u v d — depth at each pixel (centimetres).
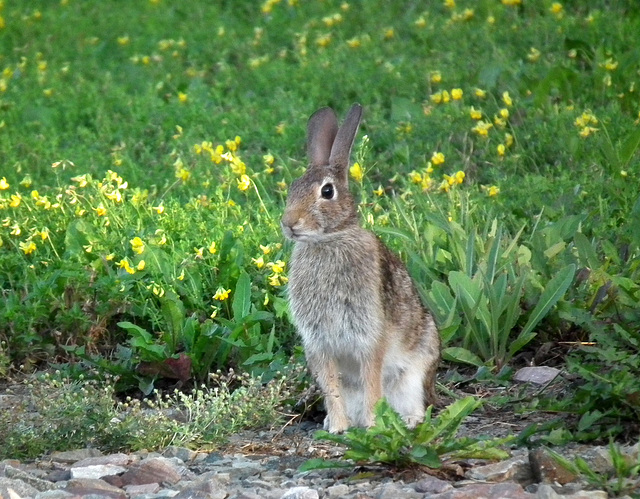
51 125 1767
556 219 1242
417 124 1536
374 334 922
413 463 771
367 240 937
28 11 2336
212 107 1741
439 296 1094
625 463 714
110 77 1920
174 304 1072
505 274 1076
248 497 732
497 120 1470
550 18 1811
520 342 1047
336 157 956
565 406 854
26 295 1172
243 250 1173
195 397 1041
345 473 792
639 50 1602
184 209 1305
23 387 1085
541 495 683
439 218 1172
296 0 2127
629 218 1180
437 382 1041
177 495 745
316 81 1742
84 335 1145
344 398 983
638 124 1417
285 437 927
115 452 888
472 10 1897
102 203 1263
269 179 1467
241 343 1037
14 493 729
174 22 2205
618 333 903
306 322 943
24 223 1265
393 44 1872
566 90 1590
